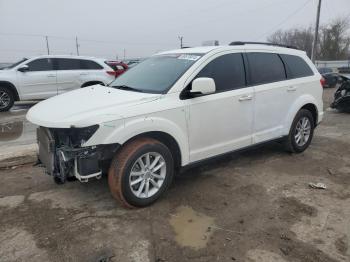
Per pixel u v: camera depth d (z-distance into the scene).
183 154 4.25
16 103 13.87
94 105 3.82
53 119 3.62
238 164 5.45
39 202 4.12
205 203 4.11
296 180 4.84
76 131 3.68
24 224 3.62
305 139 6.07
